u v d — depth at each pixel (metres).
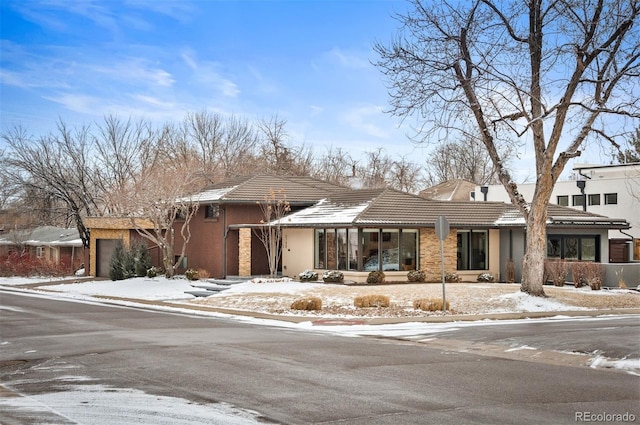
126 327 19.19
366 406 9.30
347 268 32.00
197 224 38.25
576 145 24.31
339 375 11.59
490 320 21.39
